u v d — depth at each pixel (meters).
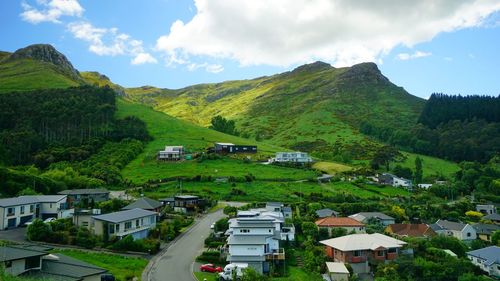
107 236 68.50
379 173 169.62
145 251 65.19
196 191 124.00
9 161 148.00
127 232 70.25
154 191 124.81
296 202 112.19
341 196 120.38
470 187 164.75
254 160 177.25
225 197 119.12
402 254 65.88
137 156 174.50
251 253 60.81
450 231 95.12
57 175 123.62
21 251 42.84
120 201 95.06
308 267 60.44
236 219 72.69
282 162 175.50
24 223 84.81
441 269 62.25
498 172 179.12
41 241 68.19
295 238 75.56
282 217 83.31
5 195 101.19
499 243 87.44
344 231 79.62
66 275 41.28
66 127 185.12
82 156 160.25
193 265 59.41
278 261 61.50
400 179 155.50
